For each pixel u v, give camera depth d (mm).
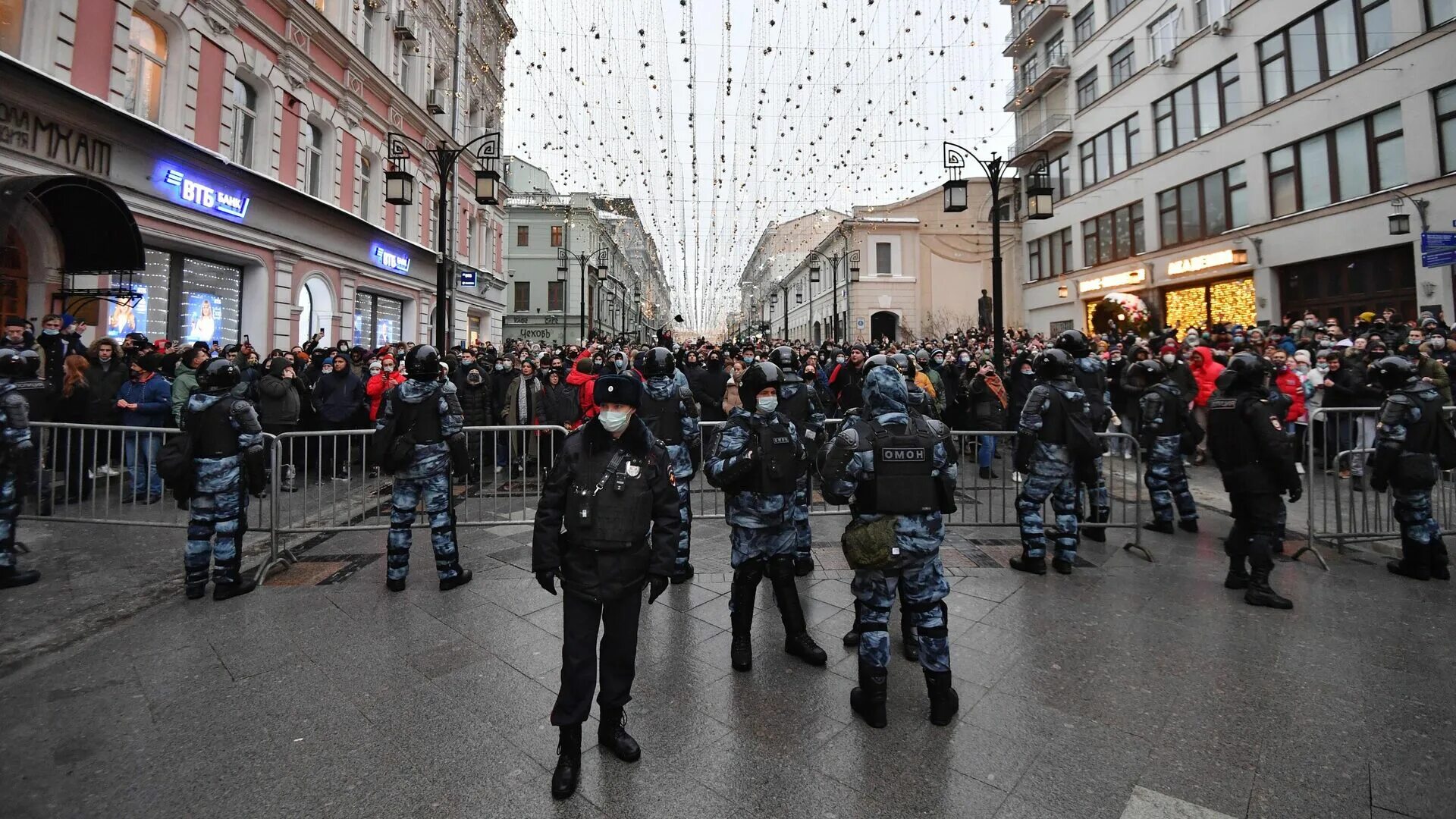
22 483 5004
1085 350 6699
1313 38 18000
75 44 9430
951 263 35156
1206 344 11703
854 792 2621
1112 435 6160
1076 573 5445
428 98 21359
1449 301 14797
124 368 8164
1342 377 8797
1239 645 3990
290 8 14062
